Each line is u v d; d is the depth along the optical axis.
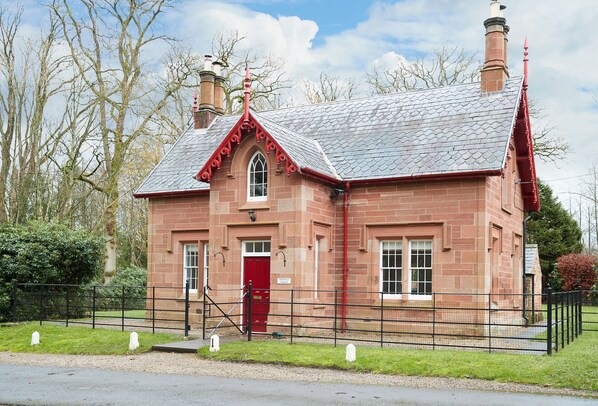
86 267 25.77
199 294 23.02
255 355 15.42
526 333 19.98
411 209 19.59
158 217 24.33
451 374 13.12
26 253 23.41
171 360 15.60
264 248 19.81
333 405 10.62
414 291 19.62
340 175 20.72
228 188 20.14
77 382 12.95
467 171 18.38
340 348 16.00
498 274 20.58
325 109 24.92
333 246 20.70
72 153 32.34
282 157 18.67
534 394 11.47
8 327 21.42
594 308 33.66
